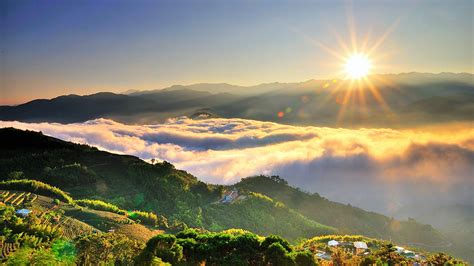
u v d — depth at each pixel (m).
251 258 99.56
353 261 126.75
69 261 96.44
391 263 135.12
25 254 99.31
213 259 98.06
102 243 100.19
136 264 94.81
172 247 96.69
